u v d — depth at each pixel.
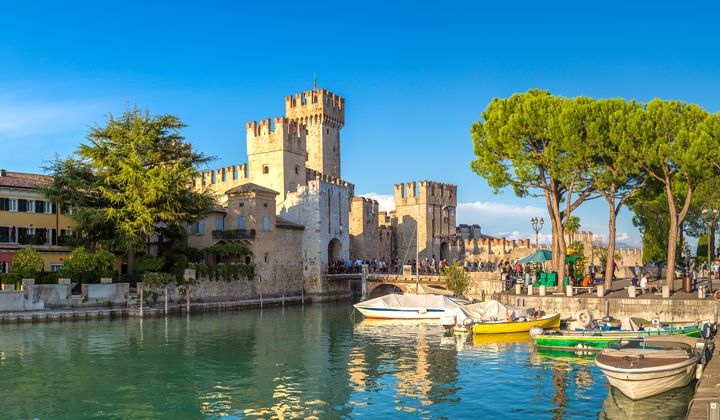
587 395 25.38
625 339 30.44
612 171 49.31
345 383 28.45
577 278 58.19
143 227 60.78
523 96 55.06
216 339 42.56
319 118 109.56
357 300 86.94
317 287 85.44
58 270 60.00
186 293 65.25
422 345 39.66
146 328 48.34
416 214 107.62
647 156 47.25
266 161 94.44
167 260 66.81
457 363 32.84
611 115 49.09
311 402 25.09
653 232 76.81
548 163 51.47
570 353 35.19
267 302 75.19
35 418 23.22
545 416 22.70
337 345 39.91
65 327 48.22
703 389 20.97
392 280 79.06
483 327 43.00
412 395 26.05
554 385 27.20
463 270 71.44
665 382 23.81
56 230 66.06
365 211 102.69
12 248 61.47
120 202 63.75
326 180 88.88
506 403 24.52
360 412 23.61
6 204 62.50
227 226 79.50
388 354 36.19
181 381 28.98
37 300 52.41
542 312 45.09
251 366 32.59
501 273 66.69
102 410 24.20
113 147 65.50
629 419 21.86
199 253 72.06
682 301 43.03
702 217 70.50
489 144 55.16
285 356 35.69
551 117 49.88
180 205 64.56
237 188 79.56
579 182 52.72
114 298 57.56
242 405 24.77
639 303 44.47
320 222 86.44
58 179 63.19
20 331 45.47
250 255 77.44
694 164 44.75
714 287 52.22
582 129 49.84
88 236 64.94
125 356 35.41
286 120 94.06
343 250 91.75
